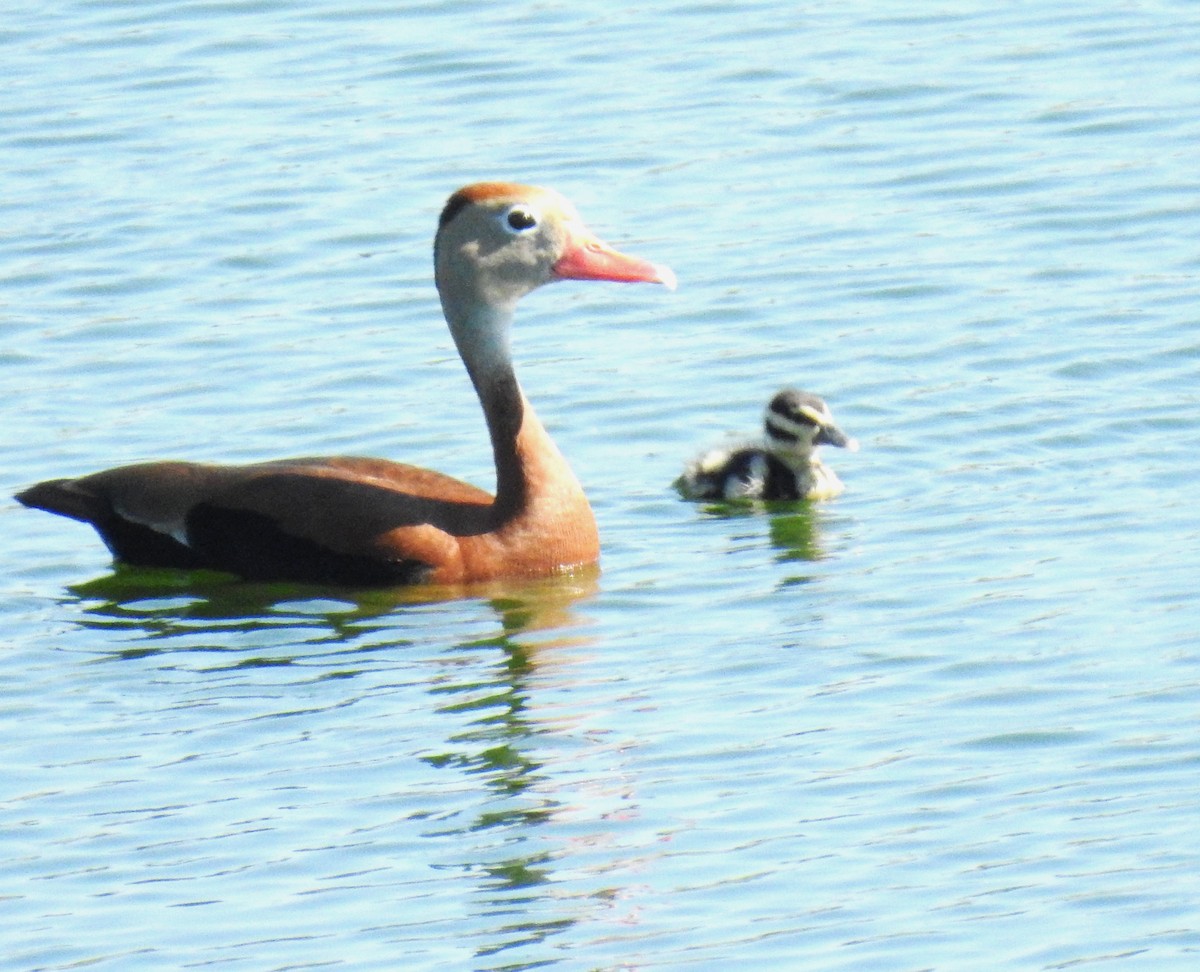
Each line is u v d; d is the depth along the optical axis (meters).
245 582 16.44
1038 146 23.83
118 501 16.69
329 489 16.36
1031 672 14.30
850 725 13.75
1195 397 18.62
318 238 22.41
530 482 16.41
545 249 16.58
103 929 11.83
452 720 14.02
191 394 19.48
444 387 19.58
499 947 11.48
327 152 24.22
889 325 20.31
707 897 11.91
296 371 19.88
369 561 16.17
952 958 11.25
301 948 11.58
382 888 12.13
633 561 16.69
